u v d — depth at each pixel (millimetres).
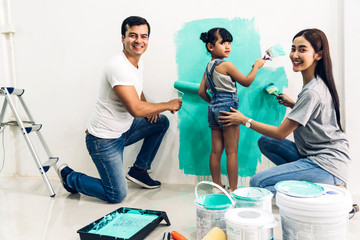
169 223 1537
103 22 2295
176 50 2191
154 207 1802
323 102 1533
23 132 2039
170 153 2268
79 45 2352
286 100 1959
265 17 2043
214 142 1999
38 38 2416
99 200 1965
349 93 1875
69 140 2422
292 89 2037
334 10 1928
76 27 2344
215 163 2008
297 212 1061
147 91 2258
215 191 2027
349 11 1853
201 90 2057
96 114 1819
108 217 1539
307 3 1970
